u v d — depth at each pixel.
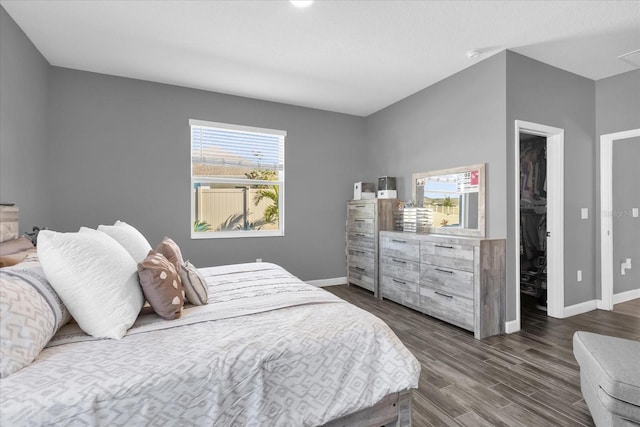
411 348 2.60
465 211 3.32
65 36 2.76
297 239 4.62
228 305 1.71
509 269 2.95
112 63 3.26
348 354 1.37
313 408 1.26
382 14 2.44
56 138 3.29
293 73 3.52
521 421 1.69
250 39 2.81
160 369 1.08
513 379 2.12
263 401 1.18
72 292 1.30
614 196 3.72
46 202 3.19
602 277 3.66
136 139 3.65
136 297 1.45
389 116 4.57
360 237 4.53
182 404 1.06
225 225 4.33
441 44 2.88
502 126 2.97
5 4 2.31
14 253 2.05
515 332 2.96
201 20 2.53
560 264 3.36
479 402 1.87
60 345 1.23
